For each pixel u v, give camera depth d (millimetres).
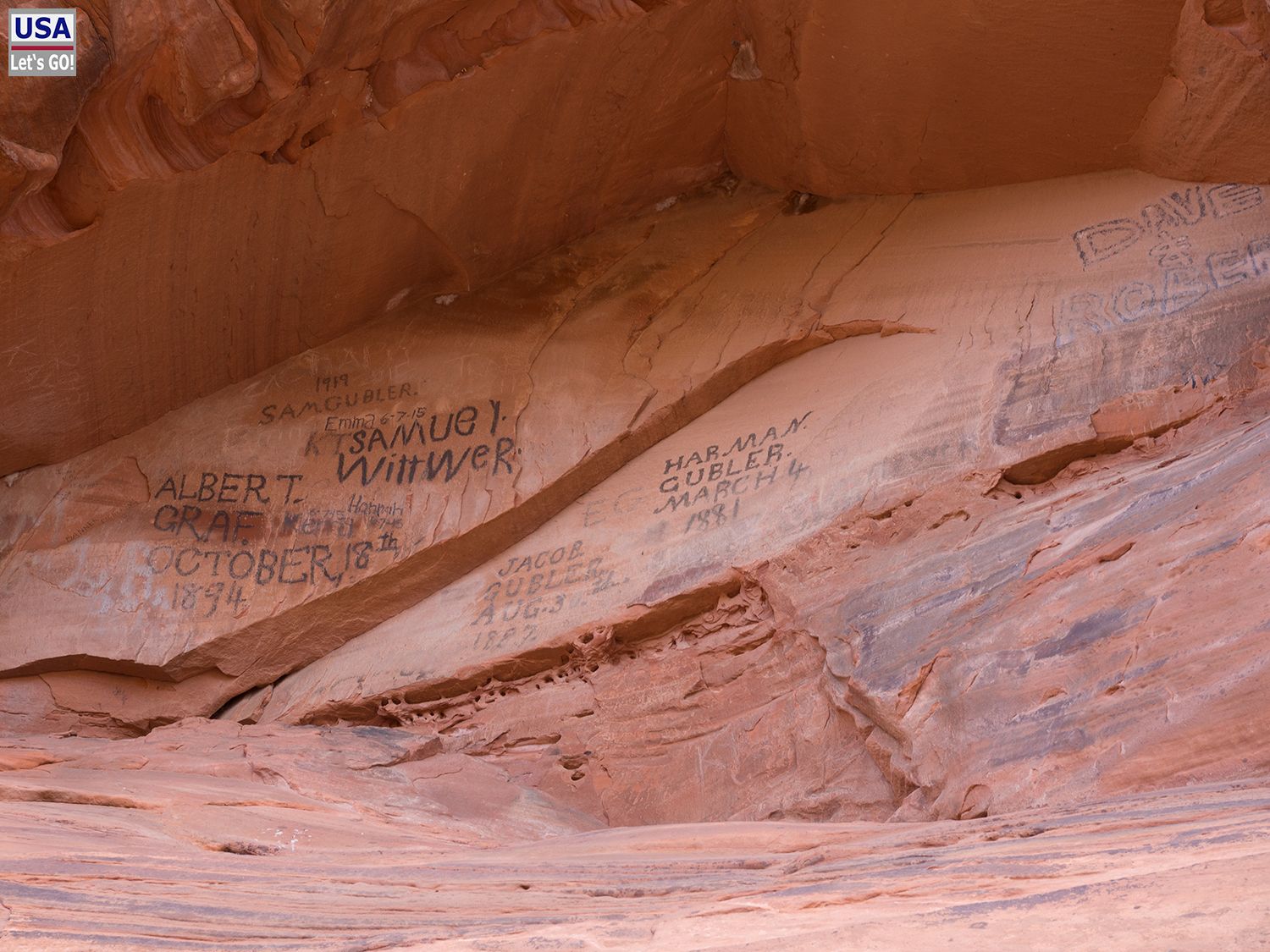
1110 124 9641
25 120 8219
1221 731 5465
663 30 10039
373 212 10281
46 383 10039
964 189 10445
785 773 7719
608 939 2318
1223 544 6375
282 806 6309
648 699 8656
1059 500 7898
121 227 9305
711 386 10148
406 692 9391
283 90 8906
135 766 7023
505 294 11102
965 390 8969
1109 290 9148
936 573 7859
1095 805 4848
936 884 2674
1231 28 8719
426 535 10016
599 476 10156
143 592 10180
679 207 11367
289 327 10781
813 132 10562
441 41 9422
